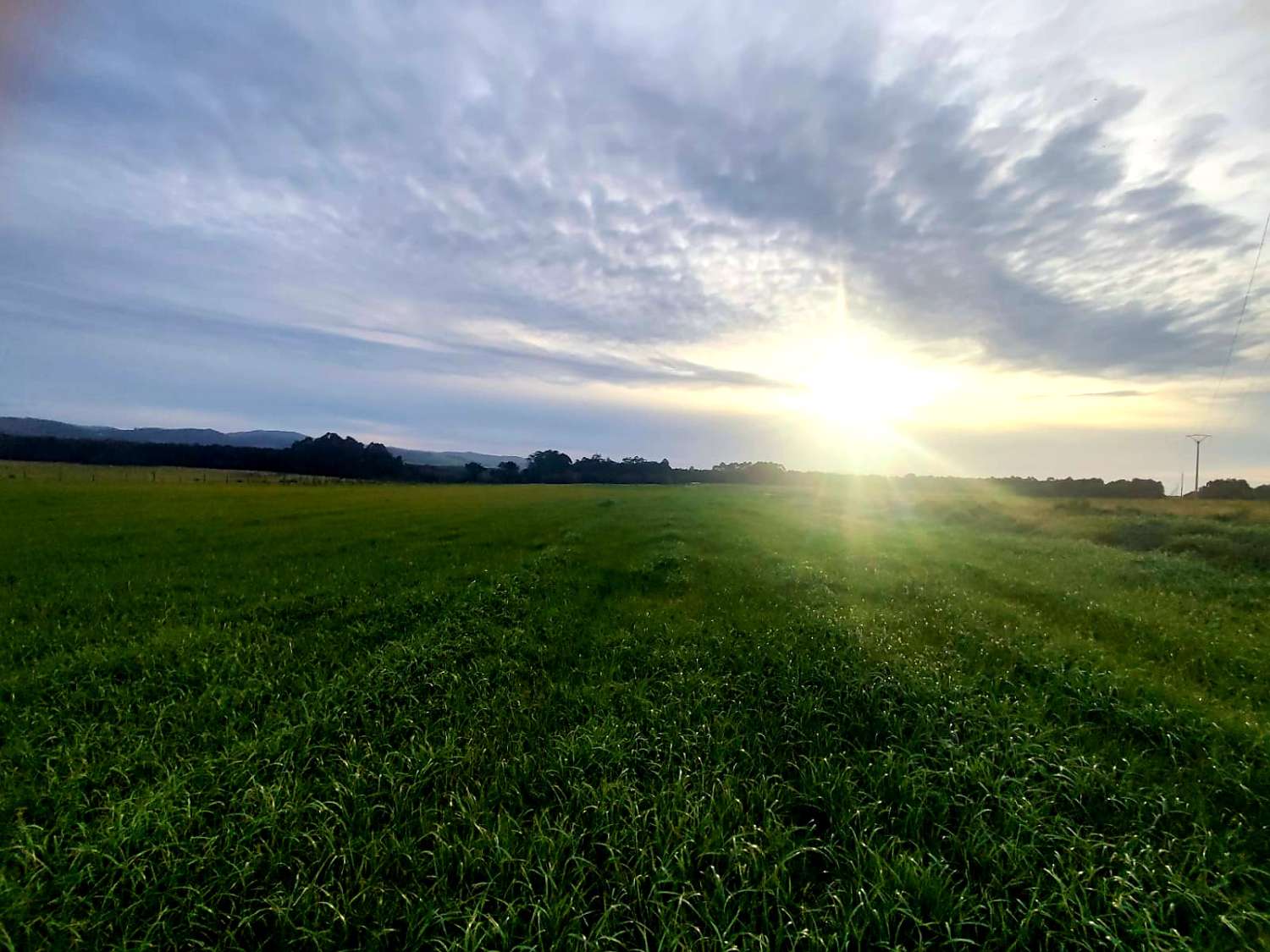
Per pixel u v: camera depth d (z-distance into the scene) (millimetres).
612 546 24453
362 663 10750
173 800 6504
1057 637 12031
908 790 6699
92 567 19359
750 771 7383
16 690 9586
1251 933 4980
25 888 5262
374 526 31875
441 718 8766
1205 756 7555
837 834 6199
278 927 5113
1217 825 6348
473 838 6035
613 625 13391
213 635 12266
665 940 4840
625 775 7168
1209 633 12570
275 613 14195
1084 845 5789
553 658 11414
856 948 4871
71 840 6031
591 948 4777
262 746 7703
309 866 5746
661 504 49031
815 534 30453
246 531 28500
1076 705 9016
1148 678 9875
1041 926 4988
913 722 8391
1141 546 28578
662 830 6090
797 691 9453
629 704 9273
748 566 19672
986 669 10445
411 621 13742
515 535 28203
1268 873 5484
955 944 4895
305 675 10289
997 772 7090
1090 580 18984
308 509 40000
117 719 8742
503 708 9148
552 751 7746
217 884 5461
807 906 5289
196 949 4938
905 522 40312
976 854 5824
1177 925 5125
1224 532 27000
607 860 5836
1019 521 38062
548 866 5680
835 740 8016
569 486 99125
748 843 5844
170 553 22219
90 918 5055
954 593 16094
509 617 13844
